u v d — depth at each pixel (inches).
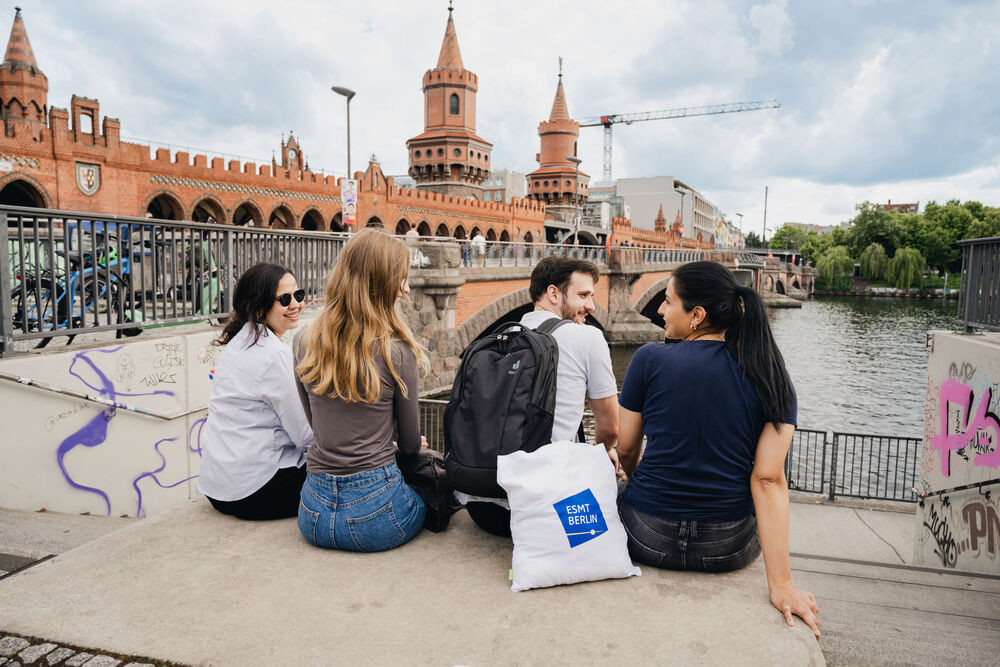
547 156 2982.3
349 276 104.6
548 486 100.2
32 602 93.5
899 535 318.3
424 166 2379.4
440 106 2337.6
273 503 124.1
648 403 103.9
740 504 100.6
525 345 109.9
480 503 112.0
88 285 262.2
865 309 3312.0
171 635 85.7
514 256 899.4
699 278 102.0
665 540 101.9
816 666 80.7
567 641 85.0
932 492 250.1
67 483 183.2
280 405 121.3
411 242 669.9
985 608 157.3
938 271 4485.7
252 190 1197.7
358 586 99.2
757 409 97.3
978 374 217.2
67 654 81.8
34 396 172.2
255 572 103.3
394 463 113.7
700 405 97.9
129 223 208.4
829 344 1952.5
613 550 100.7
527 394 105.6
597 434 121.0
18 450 169.3
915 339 2071.9
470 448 106.0
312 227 1579.7
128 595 95.7
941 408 245.0
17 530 150.9
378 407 108.3
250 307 125.8
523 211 2244.1
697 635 86.4
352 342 103.4
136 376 204.7
